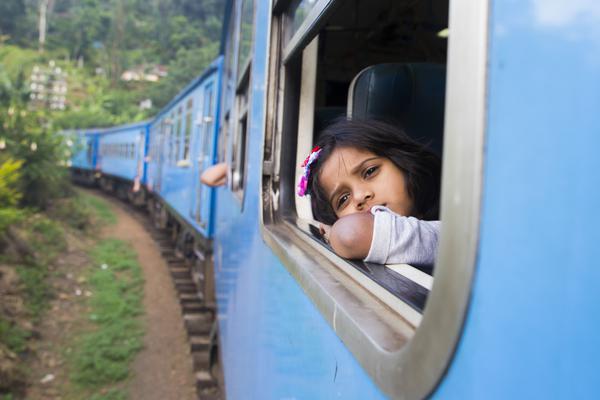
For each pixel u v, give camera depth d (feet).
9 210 31.07
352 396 3.39
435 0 12.16
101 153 89.35
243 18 12.96
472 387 2.03
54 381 21.58
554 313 1.68
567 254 1.64
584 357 1.58
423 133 6.90
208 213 24.61
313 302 4.15
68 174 58.75
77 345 24.89
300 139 7.41
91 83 218.79
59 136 50.96
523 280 1.79
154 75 263.29
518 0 1.85
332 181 5.25
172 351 24.54
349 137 5.17
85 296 31.40
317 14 4.55
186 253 34.81
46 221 40.81
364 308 3.38
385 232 4.17
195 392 20.90
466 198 2.05
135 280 34.88
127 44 270.46
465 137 2.06
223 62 22.75
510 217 1.85
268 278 7.09
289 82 7.38
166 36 277.23
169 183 40.70
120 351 23.89
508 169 1.86
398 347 2.76
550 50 1.72
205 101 27.66
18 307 26.27
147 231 52.70
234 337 11.39
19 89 49.14
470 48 2.05
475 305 2.02
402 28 12.42
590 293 1.57
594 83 1.58
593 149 1.57
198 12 300.40
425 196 5.21
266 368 6.79
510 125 1.86
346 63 12.92
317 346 4.35
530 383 1.75
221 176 17.70
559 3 1.70
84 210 54.70
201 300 27.53
